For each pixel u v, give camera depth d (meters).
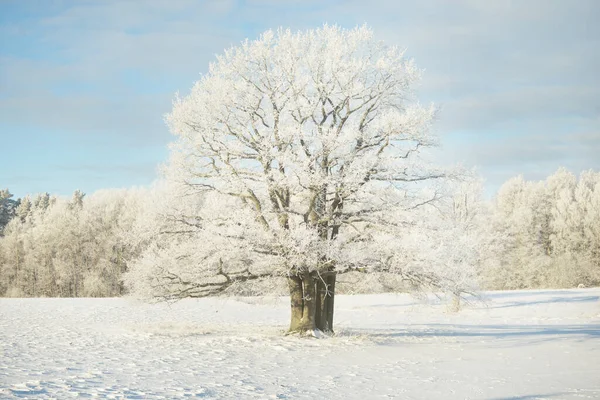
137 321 32.44
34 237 72.50
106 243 67.19
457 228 22.27
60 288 70.75
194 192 22.34
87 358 16.81
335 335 23.39
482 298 24.17
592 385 13.38
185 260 21.98
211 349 19.31
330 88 21.66
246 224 20.48
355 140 21.03
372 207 21.58
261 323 32.28
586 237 73.62
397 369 15.67
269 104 21.58
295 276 22.45
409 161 20.83
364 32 22.00
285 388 12.38
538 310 40.28
